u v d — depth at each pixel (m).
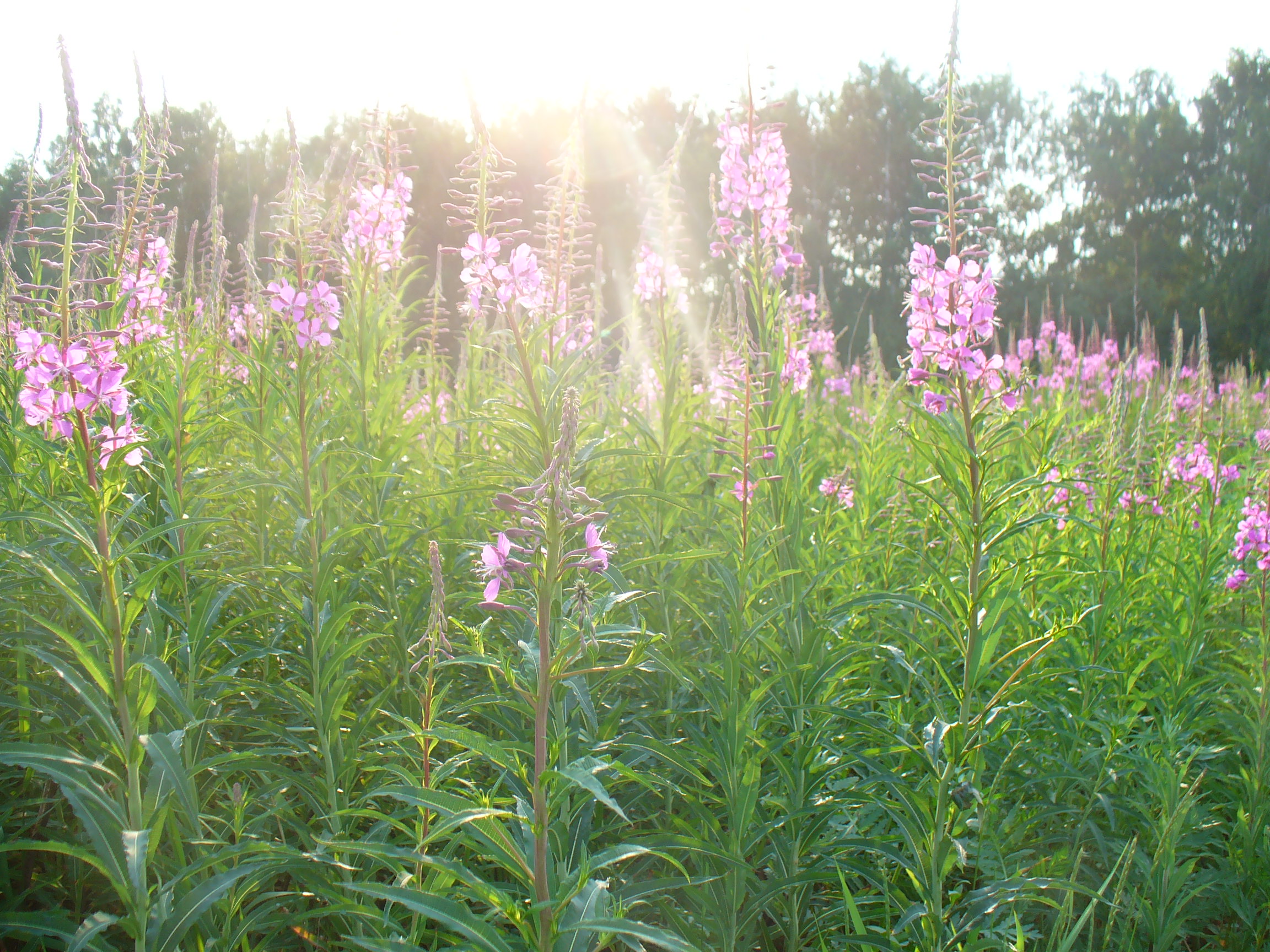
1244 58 51.84
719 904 3.48
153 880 3.24
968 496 3.77
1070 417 7.70
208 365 5.27
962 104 3.96
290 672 4.61
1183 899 3.92
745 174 4.64
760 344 4.54
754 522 4.45
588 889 2.59
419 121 30.00
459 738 2.53
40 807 3.77
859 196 46.59
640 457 5.32
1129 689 4.84
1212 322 39.69
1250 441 9.20
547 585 2.55
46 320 4.07
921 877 3.53
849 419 9.48
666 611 4.57
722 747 3.55
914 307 3.85
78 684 2.77
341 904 2.87
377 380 5.40
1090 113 53.47
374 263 5.50
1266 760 4.47
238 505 5.07
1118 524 5.72
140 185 4.51
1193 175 51.44
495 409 5.00
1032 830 4.72
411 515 5.06
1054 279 46.69
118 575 2.96
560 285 5.15
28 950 3.19
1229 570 6.06
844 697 4.16
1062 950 3.30
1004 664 5.05
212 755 4.02
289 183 4.73
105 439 3.04
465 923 2.39
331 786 3.56
